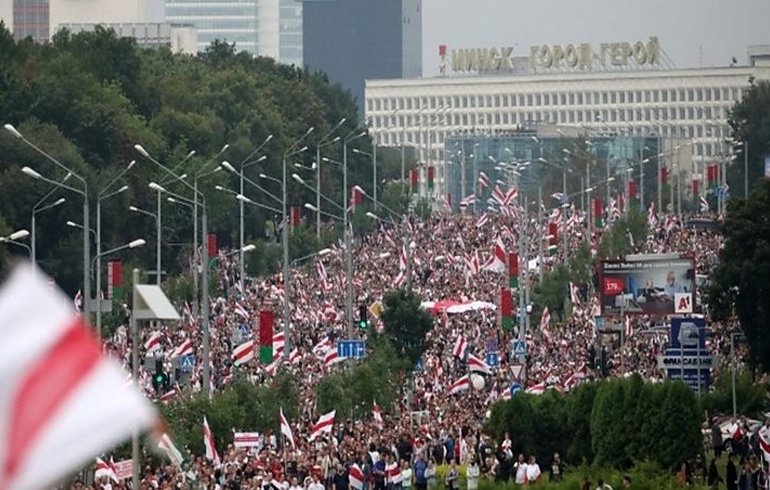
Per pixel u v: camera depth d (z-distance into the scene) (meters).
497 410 189.38
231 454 172.00
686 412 182.88
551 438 187.50
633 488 171.88
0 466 29.05
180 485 146.75
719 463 195.88
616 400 183.75
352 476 165.62
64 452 29.23
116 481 145.25
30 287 30.08
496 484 173.75
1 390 29.47
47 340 29.80
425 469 175.25
